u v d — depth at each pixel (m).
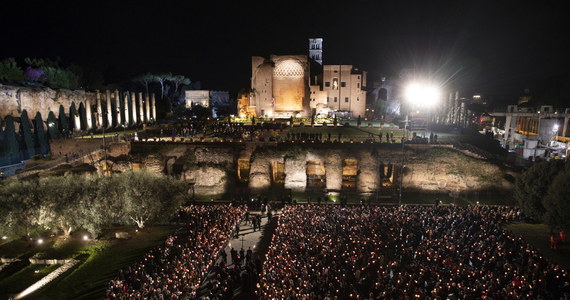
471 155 58.38
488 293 23.53
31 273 32.34
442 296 24.28
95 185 38.28
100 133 79.00
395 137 65.38
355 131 72.31
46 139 69.94
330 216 39.09
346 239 34.12
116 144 60.75
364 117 107.62
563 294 24.61
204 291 28.78
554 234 37.53
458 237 34.59
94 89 103.62
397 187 56.75
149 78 121.25
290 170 58.03
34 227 35.72
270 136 65.56
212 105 125.25
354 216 38.78
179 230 39.91
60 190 36.44
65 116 74.62
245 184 60.22
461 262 28.55
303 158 58.47
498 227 36.78
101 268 32.03
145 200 38.28
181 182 42.28
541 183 39.53
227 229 38.16
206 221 39.16
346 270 28.72
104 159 59.00
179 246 34.00
